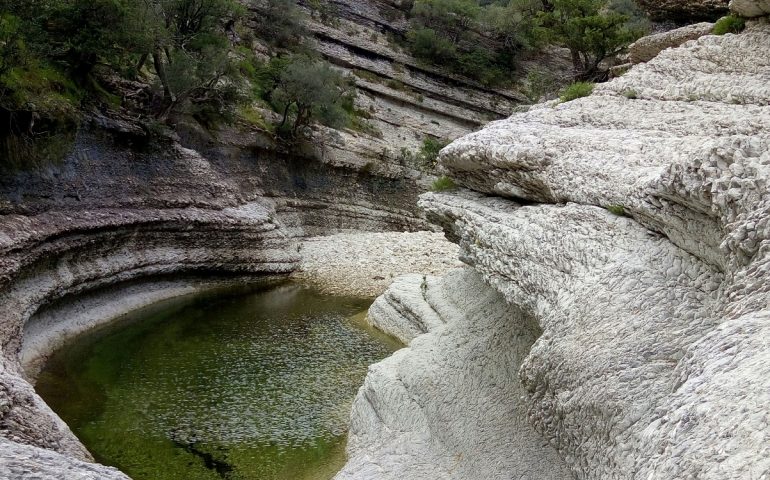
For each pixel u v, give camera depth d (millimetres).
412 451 11711
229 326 21359
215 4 33250
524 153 10883
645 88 13086
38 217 18953
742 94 11297
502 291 10578
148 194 24516
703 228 6887
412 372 13805
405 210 45344
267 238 29484
